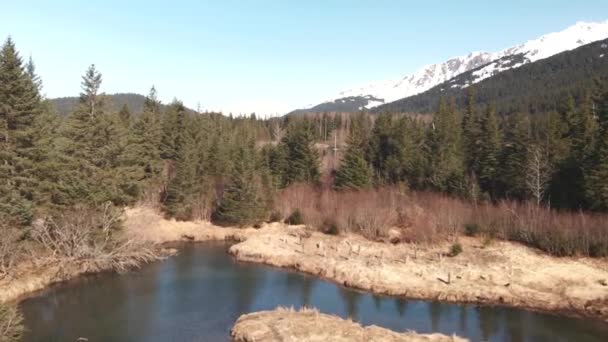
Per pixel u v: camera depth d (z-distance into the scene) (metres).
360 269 44.44
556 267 45.34
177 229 65.75
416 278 42.53
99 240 45.06
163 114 89.94
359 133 102.38
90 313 34.16
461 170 72.44
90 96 51.25
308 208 68.50
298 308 36.09
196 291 40.09
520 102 173.50
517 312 36.25
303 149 85.00
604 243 47.75
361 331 29.58
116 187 51.28
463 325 33.47
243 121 147.38
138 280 42.84
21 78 40.59
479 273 43.59
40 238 43.66
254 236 60.19
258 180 72.75
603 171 54.31
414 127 102.06
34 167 41.19
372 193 71.56
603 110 73.81
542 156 65.50
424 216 59.50
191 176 70.25
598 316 35.69
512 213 57.88
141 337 30.08
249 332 29.50
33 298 36.88
